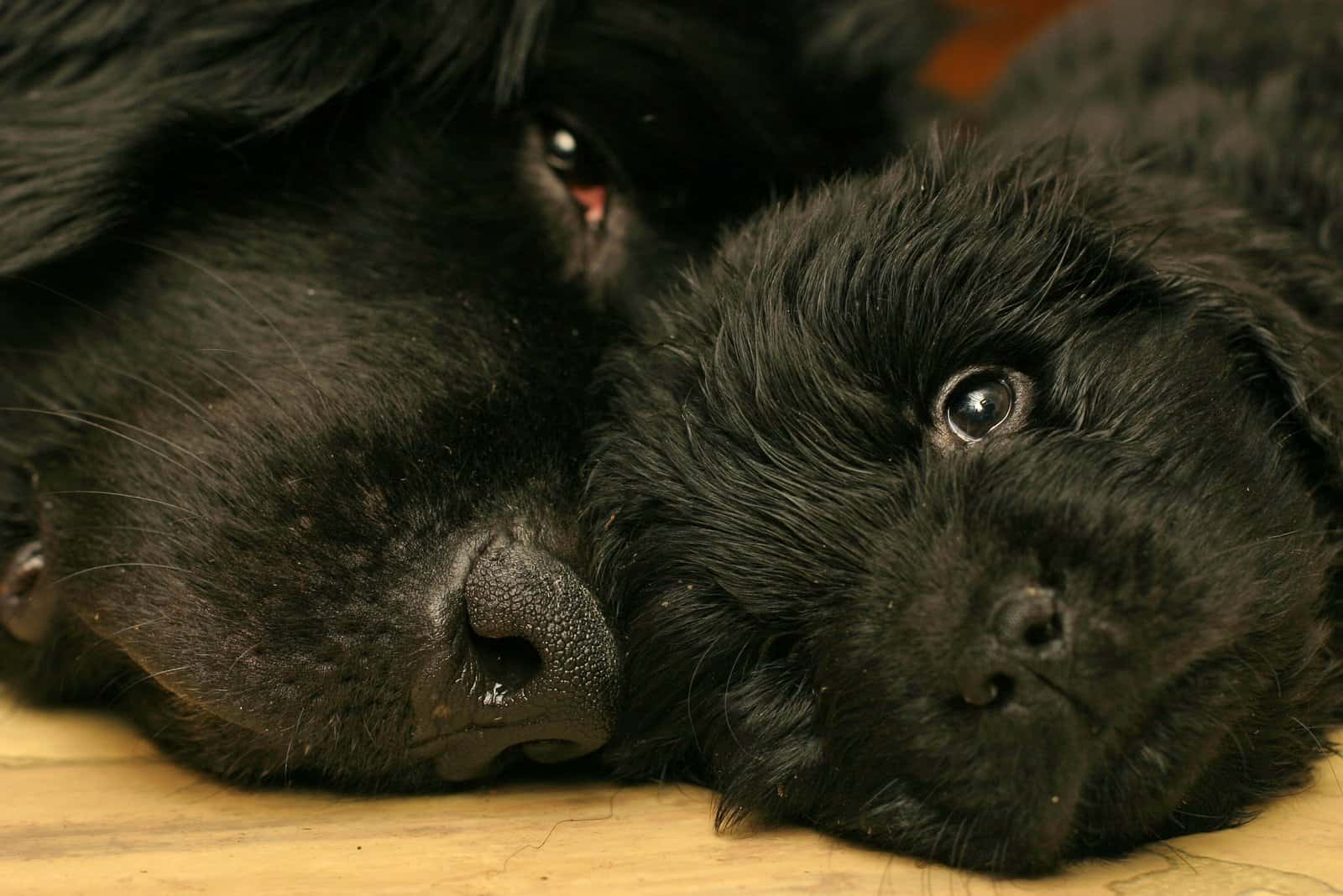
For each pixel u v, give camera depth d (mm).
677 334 565
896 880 509
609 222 615
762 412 538
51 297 595
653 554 543
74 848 520
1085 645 494
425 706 531
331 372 559
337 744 537
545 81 607
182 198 595
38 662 590
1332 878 510
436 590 532
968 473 515
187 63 600
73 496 567
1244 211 628
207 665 532
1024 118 740
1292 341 555
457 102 604
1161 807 513
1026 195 562
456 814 541
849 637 513
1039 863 510
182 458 552
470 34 601
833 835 529
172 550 542
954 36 729
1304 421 549
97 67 606
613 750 556
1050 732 495
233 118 590
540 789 557
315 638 529
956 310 534
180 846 521
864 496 523
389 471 540
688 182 623
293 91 595
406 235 588
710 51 624
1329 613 553
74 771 562
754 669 536
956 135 598
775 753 531
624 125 612
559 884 505
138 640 540
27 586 586
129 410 571
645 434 551
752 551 530
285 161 597
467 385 558
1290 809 542
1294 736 539
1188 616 500
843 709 515
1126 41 797
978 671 495
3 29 611
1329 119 697
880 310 537
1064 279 543
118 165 587
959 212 553
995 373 533
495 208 596
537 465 552
